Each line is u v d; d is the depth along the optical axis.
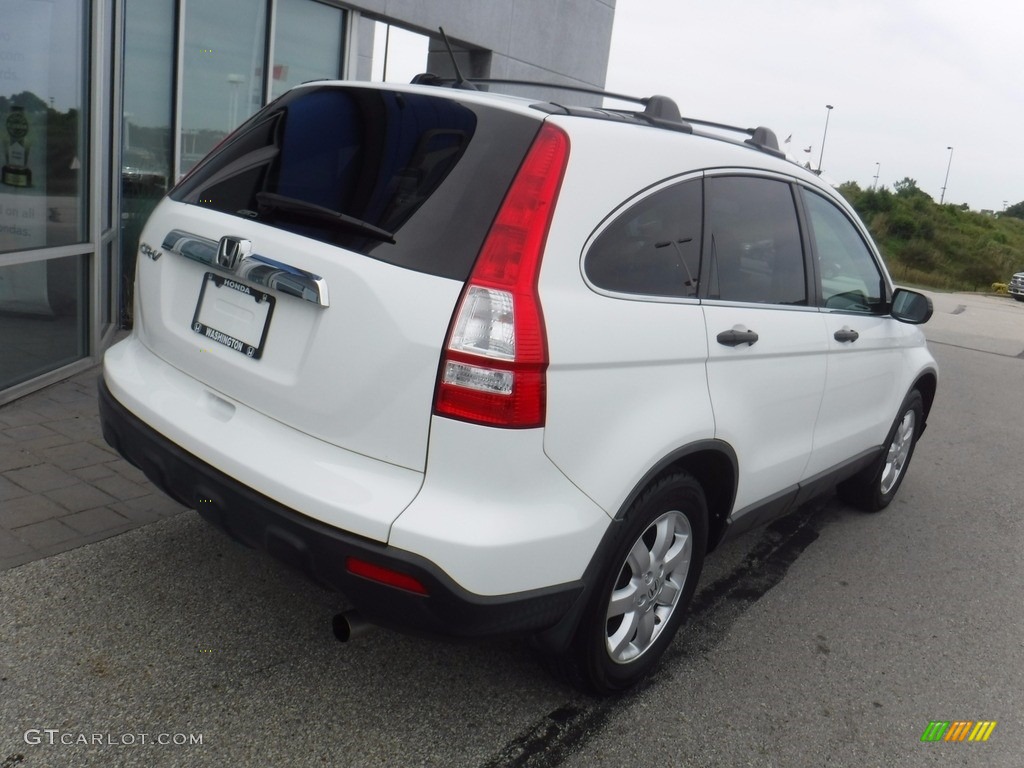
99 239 5.53
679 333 2.78
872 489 5.14
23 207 4.77
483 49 10.27
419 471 2.27
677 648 3.49
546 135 2.43
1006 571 4.73
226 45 7.38
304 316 2.41
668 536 2.99
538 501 2.38
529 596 2.39
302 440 2.41
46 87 4.85
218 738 2.56
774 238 3.43
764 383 3.28
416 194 2.41
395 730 2.71
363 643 3.13
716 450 3.02
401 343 2.23
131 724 2.57
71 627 2.97
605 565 2.66
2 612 2.98
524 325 2.25
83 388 5.23
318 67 8.32
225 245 2.58
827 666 3.51
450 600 2.25
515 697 2.97
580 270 2.45
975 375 11.27
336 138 2.71
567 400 2.38
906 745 3.05
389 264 2.30
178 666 2.86
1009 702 3.42
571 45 11.60
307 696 2.81
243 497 2.42
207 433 2.57
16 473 4.00
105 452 4.36
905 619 4.02
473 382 2.21
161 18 6.82
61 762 2.38
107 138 6.10
